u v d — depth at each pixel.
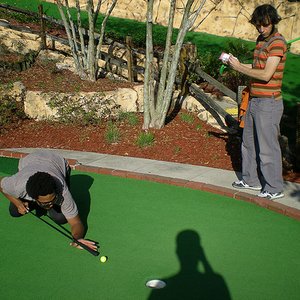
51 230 4.99
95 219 5.26
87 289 3.99
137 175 6.47
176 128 8.18
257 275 4.19
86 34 11.07
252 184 5.91
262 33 5.26
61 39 10.76
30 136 8.28
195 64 8.66
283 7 12.34
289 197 5.70
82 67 9.87
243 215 5.37
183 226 5.11
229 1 12.95
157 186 6.20
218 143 7.55
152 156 7.29
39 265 4.36
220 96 9.08
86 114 8.60
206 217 5.32
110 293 3.94
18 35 11.02
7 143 8.05
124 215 5.37
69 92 8.83
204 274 4.21
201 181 6.23
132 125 8.41
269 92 5.35
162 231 5.00
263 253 4.56
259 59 5.33
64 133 8.25
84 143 7.88
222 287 4.02
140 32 12.60
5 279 4.15
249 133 5.73
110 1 14.16
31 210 5.17
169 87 7.90
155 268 4.30
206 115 8.47
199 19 13.33
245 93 5.77
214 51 11.52
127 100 9.05
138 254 4.54
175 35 12.66
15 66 9.95
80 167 6.84
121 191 6.05
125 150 7.53
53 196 4.02
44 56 10.59
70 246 4.67
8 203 5.67
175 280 4.12
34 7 13.93
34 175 4.01
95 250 4.48
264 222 5.20
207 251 4.60
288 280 4.11
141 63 10.38
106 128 8.33
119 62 9.93
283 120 8.38
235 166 6.79
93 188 6.16
